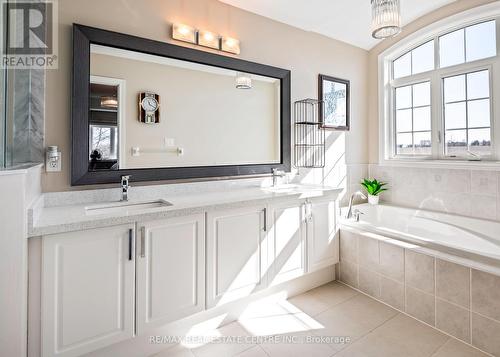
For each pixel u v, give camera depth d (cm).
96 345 149
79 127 184
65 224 137
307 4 261
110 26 197
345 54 339
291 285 242
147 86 212
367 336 190
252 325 204
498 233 248
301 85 300
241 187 260
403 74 338
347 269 264
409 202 327
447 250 196
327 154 323
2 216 122
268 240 216
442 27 290
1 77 143
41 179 176
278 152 281
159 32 216
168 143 221
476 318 176
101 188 196
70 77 184
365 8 271
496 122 265
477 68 275
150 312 165
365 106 361
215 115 244
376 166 359
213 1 242
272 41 278
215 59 240
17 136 161
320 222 251
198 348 180
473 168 274
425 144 321
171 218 170
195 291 181
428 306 201
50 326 137
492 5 254
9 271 124
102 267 149
